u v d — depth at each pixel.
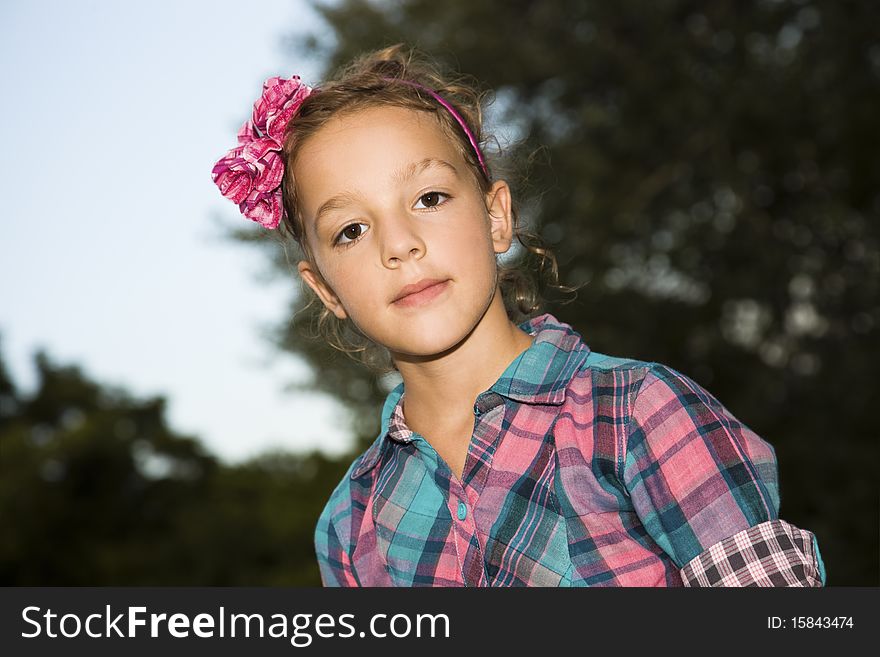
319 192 2.25
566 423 2.11
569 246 13.38
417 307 2.14
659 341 13.34
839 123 12.59
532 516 2.08
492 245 2.28
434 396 2.26
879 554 11.11
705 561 1.94
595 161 13.42
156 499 23.33
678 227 14.03
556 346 2.22
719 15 13.58
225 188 2.55
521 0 14.55
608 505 2.05
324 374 16.17
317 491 22.47
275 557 21.25
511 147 3.20
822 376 12.84
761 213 13.56
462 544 2.15
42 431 25.22
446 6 14.67
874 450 11.99
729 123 13.16
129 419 24.67
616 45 13.78
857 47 12.62
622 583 2.01
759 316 13.75
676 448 2.01
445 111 2.37
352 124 2.26
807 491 12.05
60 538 22.22
